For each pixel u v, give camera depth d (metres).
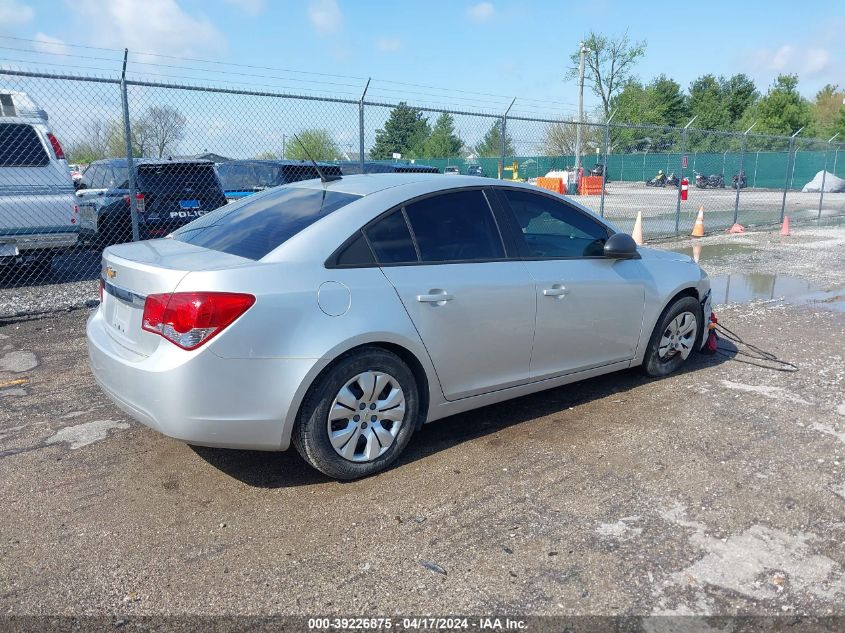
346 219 3.61
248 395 3.19
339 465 3.49
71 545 3.02
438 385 3.84
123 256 3.58
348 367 3.42
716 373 5.47
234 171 12.55
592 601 2.65
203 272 3.14
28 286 9.13
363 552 2.97
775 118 61.28
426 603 2.64
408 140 11.01
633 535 3.10
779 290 9.27
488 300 3.93
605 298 4.58
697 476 3.68
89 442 4.09
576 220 4.66
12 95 8.83
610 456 3.92
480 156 11.23
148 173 10.87
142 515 3.27
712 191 31.12
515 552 2.97
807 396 4.94
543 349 4.30
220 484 3.58
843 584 2.77
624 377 5.35
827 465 3.82
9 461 3.84
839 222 20.02
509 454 3.95
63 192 9.12
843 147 35.69
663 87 71.81
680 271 5.22
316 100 8.62
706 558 2.93
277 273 3.28
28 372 5.42
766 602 2.65
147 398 3.16
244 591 2.71
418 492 3.49
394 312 3.55
